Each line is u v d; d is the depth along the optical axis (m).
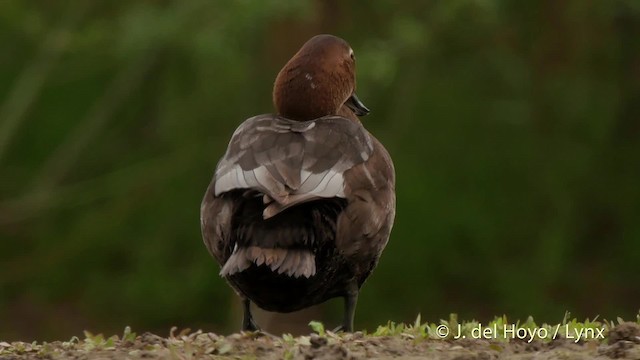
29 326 20.72
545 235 21.00
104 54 20.56
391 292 20.64
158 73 20.34
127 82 20.33
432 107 20.78
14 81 21.05
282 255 7.06
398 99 20.45
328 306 20.05
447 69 20.77
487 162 21.14
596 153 21.86
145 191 20.91
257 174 7.26
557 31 20.83
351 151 7.61
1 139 20.42
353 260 7.62
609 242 22.22
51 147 21.34
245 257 7.05
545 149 21.44
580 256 22.09
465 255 20.83
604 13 20.67
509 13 20.69
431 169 20.80
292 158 7.38
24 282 21.36
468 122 20.97
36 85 20.53
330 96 8.71
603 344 7.18
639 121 22.41
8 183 21.34
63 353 7.36
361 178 7.55
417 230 20.66
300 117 8.70
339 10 19.33
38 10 20.31
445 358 6.98
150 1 18.91
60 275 21.23
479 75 20.88
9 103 20.61
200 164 20.47
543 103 21.33
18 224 21.73
